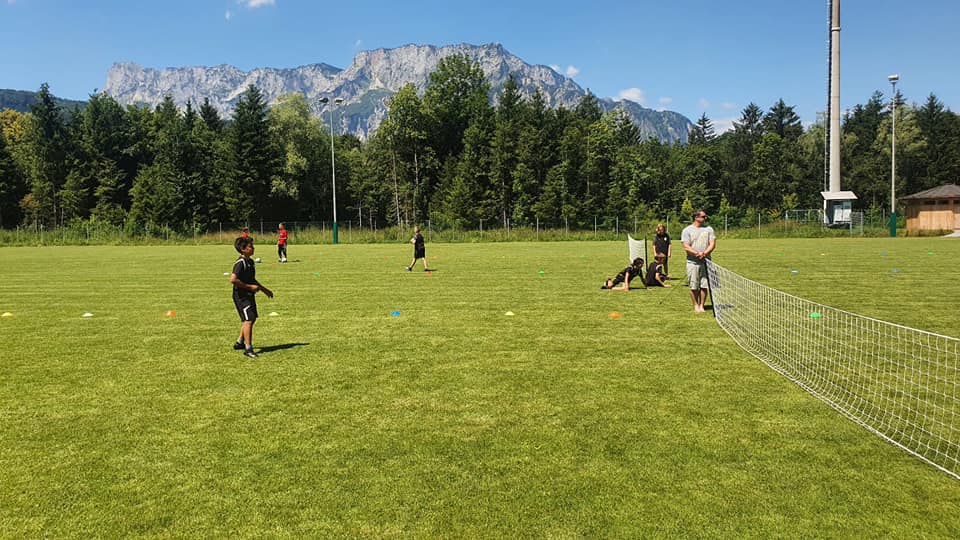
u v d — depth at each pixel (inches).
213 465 185.2
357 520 152.4
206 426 218.1
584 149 2783.0
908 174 2898.6
